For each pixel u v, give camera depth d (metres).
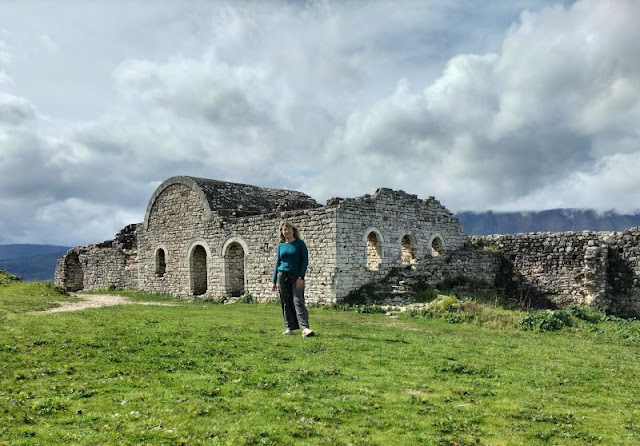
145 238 38.25
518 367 11.43
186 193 34.56
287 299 13.85
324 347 12.12
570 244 31.67
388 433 6.80
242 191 35.69
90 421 6.84
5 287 27.77
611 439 6.96
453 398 8.52
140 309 21.33
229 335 13.47
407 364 10.95
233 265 31.67
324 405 7.73
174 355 10.84
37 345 11.38
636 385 10.28
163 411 7.24
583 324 20.08
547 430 7.20
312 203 38.66
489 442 6.68
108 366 9.78
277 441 6.36
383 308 22.73
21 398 7.67
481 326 19.20
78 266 49.19
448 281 28.92
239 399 7.88
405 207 30.00
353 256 25.98
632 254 29.31
